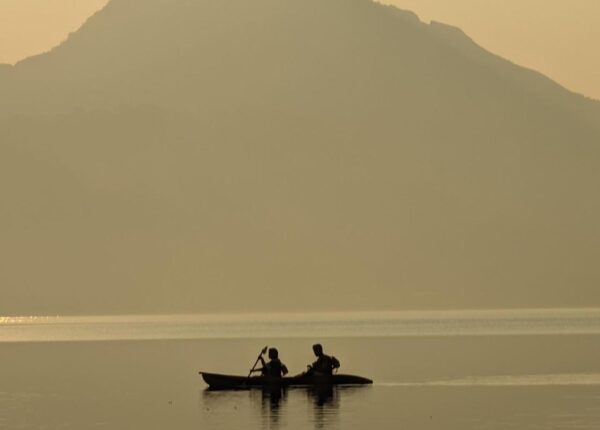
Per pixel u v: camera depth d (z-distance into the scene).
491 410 146.75
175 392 169.75
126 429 137.62
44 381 188.62
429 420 140.25
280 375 173.88
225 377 173.12
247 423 140.50
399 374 192.12
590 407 148.12
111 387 177.88
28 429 137.88
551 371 195.12
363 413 146.25
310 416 144.62
